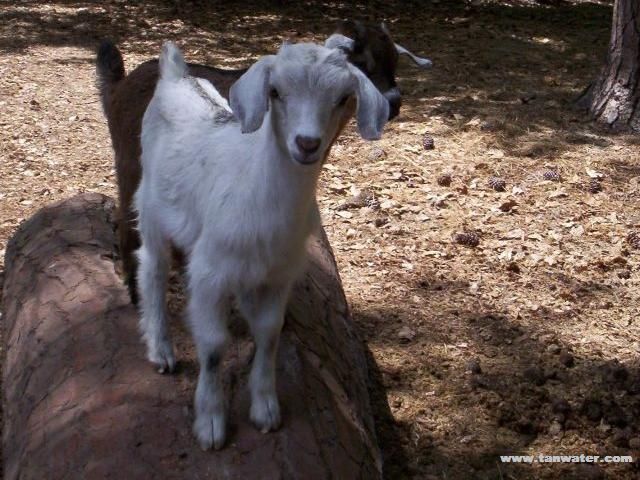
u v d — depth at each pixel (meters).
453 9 5.62
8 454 1.38
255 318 1.28
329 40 1.75
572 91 3.73
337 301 1.76
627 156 3.03
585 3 6.18
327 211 2.57
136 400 1.31
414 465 1.64
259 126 1.13
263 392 1.29
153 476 1.21
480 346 1.98
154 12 5.00
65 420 1.30
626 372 1.88
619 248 2.41
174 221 1.31
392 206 2.60
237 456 1.24
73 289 1.60
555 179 2.81
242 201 1.18
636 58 3.23
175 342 1.45
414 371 1.88
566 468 1.65
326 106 1.11
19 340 1.57
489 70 4.05
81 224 1.84
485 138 3.14
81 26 4.59
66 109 3.27
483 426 1.74
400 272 2.26
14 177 2.68
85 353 1.42
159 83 1.43
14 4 5.04
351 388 1.55
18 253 1.85
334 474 1.27
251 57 4.15
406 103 3.52
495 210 2.61
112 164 2.83
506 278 2.25
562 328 2.05
